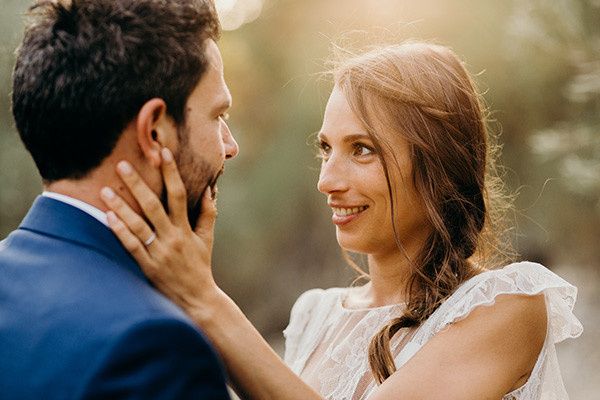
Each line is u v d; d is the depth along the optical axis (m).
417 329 1.85
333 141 1.89
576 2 4.26
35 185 5.43
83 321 1.25
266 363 1.59
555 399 1.90
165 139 1.43
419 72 1.89
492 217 2.13
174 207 1.46
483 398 1.71
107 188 1.41
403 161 1.85
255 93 10.47
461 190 1.92
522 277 1.82
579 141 4.46
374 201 1.87
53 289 1.32
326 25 9.24
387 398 1.70
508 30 5.71
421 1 6.89
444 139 1.87
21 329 1.29
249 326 1.60
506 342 1.76
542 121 7.11
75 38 1.37
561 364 6.52
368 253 1.96
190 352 1.25
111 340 1.21
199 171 1.48
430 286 1.85
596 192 4.48
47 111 1.37
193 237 1.51
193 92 1.44
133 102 1.38
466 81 1.96
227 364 1.59
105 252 1.39
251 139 10.28
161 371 1.21
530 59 6.39
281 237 9.82
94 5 1.38
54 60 1.37
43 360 1.24
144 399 1.19
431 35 7.02
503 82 7.18
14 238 1.43
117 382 1.19
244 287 9.77
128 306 1.26
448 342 1.75
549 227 7.86
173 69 1.40
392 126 1.85
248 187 9.80
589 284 7.89
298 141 9.79
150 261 1.46
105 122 1.38
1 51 4.24
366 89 1.86
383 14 6.55
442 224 1.85
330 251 9.73
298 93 9.80
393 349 1.86
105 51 1.36
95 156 1.40
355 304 2.13
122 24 1.38
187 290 1.53
